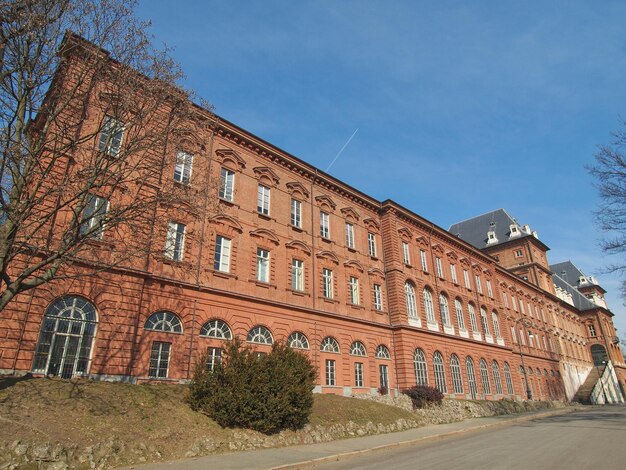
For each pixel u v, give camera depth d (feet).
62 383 53.67
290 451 54.65
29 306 58.44
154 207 59.21
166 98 58.95
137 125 59.57
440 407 110.32
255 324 86.84
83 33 52.42
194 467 43.27
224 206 89.40
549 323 242.58
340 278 112.37
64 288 61.72
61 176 62.08
